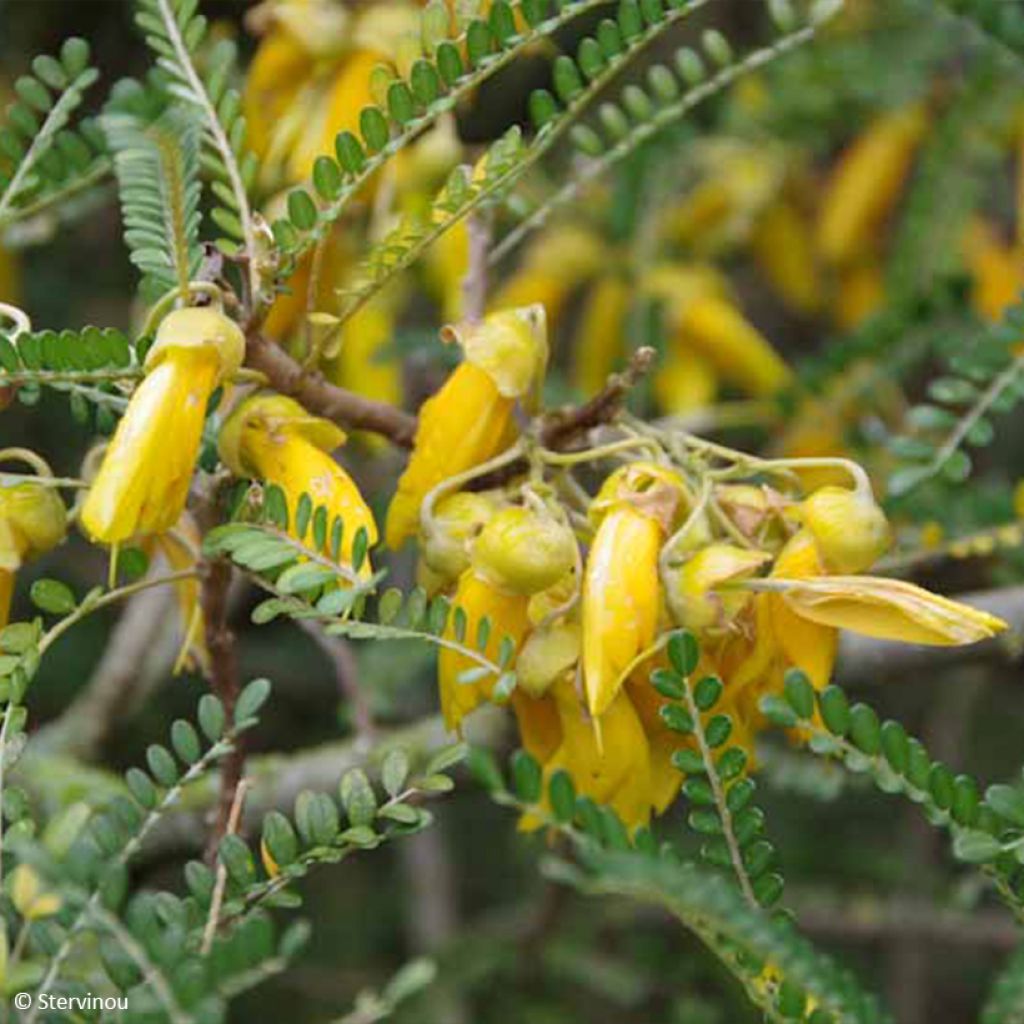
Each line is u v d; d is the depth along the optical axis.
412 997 1.06
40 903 0.67
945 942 1.17
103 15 1.14
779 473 0.75
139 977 0.68
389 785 0.72
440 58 0.74
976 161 0.96
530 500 0.74
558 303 1.02
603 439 0.80
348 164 0.74
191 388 0.72
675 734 0.74
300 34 0.83
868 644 0.85
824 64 1.00
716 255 1.08
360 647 1.01
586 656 0.73
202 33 0.76
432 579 0.75
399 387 0.92
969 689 1.19
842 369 0.93
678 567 0.73
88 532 0.72
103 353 0.73
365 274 0.75
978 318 0.94
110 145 0.75
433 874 1.16
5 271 0.98
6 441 1.21
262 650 1.27
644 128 0.82
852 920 1.08
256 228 0.75
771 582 0.73
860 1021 0.67
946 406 0.91
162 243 0.75
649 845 0.69
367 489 1.01
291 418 0.74
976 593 0.87
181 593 0.79
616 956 1.17
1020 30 0.89
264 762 0.89
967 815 0.72
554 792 0.69
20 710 0.72
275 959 0.67
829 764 0.90
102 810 0.82
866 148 1.03
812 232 1.09
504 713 0.85
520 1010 1.09
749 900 0.71
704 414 0.97
